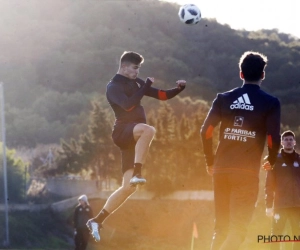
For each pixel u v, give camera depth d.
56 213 90.50
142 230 93.44
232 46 173.25
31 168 119.75
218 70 167.62
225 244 14.36
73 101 182.25
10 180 87.75
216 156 15.15
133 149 16.11
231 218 14.74
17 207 86.31
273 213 24.17
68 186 104.81
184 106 138.38
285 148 23.97
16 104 185.00
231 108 14.92
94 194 103.31
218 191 15.08
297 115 130.50
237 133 14.80
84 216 44.28
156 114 130.75
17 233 78.19
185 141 105.12
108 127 110.44
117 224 93.56
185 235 93.69
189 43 181.75
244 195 14.70
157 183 101.50
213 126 15.14
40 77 197.38
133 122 16.08
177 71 168.12
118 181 109.44
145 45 187.38
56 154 121.75
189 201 98.62
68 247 81.69
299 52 158.25
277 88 139.00
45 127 168.38
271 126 14.59
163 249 89.44
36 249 75.19
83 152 110.00
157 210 96.94
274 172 24.17
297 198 23.78
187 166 104.25
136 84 16.31
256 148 14.77
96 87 194.38
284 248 24.27
